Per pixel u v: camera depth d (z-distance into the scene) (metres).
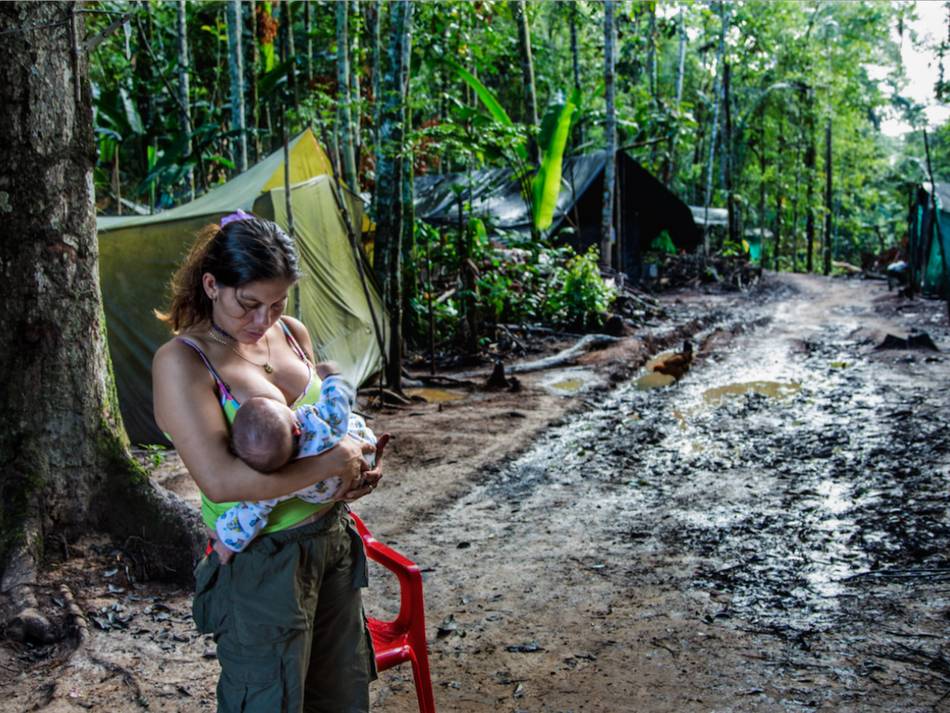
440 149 11.97
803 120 37.84
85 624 3.71
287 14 14.34
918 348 11.42
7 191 4.02
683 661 3.43
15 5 3.94
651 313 16.56
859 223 49.31
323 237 8.77
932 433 6.86
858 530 4.83
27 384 4.10
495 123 13.27
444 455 6.96
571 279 14.26
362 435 2.07
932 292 18.92
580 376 10.62
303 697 2.03
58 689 3.29
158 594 4.07
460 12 13.85
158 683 3.34
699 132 36.50
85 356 4.26
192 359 1.90
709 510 5.41
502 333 12.92
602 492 5.96
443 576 4.52
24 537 3.95
